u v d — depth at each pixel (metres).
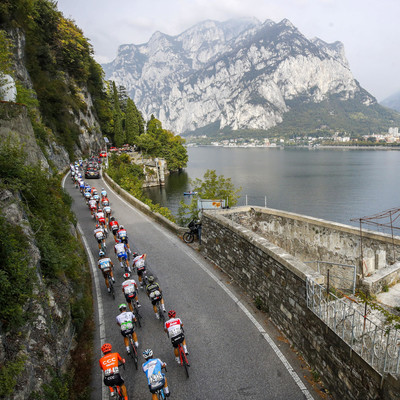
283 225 12.95
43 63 46.50
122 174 41.41
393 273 8.00
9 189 7.46
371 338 5.39
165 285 10.89
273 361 7.06
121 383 5.89
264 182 96.69
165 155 97.06
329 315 6.18
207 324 8.54
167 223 18.11
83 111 60.66
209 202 15.16
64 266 8.41
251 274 9.73
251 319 8.70
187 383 6.55
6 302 5.44
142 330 8.50
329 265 10.91
